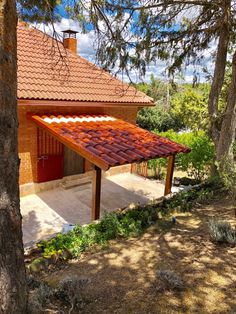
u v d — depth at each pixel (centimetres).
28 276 517
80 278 480
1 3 295
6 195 316
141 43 843
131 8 766
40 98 984
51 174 1159
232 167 848
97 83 1315
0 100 308
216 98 1059
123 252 628
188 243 638
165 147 1009
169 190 1065
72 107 1181
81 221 920
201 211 873
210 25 955
